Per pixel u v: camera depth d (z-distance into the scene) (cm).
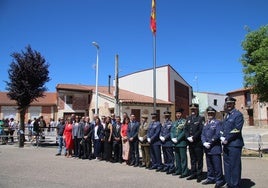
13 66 2488
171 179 1131
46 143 2517
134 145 1455
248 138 2098
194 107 1146
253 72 1736
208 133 1050
